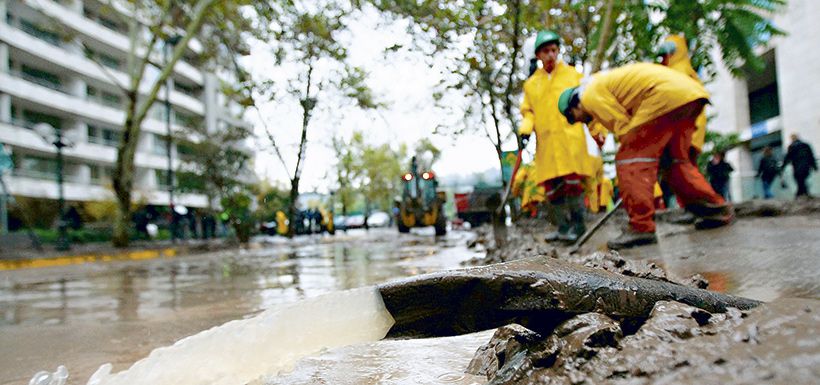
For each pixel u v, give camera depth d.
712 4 8.23
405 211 19.77
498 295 1.24
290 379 1.53
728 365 0.87
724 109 25.12
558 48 5.83
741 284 2.55
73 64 35.22
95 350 2.42
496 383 1.21
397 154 48.94
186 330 2.80
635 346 1.04
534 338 1.28
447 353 1.81
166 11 15.21
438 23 8.16
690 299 1.30
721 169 13.32
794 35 19.89
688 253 4.02
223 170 24.23
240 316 3.18
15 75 32.59
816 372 0.77
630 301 1.24
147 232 25.39
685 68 6.23
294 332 1.34
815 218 6.43
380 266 6.21
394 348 1.90
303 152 14.72
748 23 8.45
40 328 3.16
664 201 12.46
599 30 8.71
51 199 29.16
